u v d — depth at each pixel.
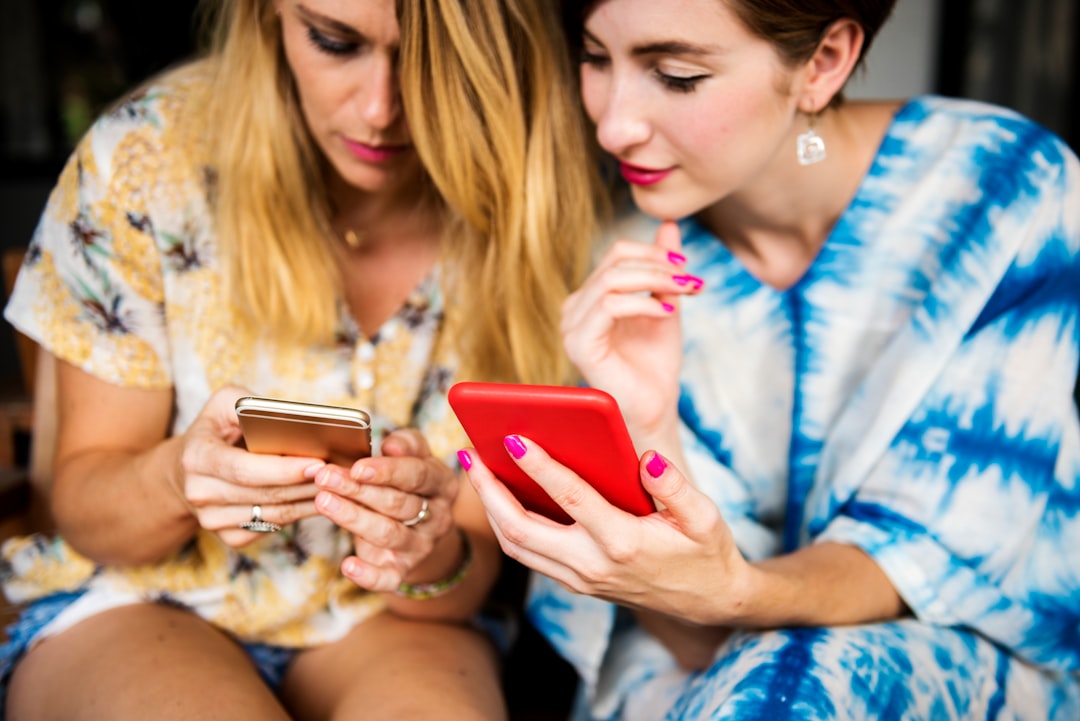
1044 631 1.28
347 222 1.47
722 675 1.17
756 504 1.48
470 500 1.51
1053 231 1.29
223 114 1.39
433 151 1.33
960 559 1.25
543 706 1.84
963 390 1.27
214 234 1.41
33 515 1.59
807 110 1.28
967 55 3.40
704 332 1.44
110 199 1.38
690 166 1.25
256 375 1.43
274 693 1.50
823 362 1.38
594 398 0.92
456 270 1.48
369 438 1.11
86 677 1.28
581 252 1.48
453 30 1.27
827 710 1.05
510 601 1.86
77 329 1.40
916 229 1.33
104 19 4.50
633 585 1.07
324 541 1.43
